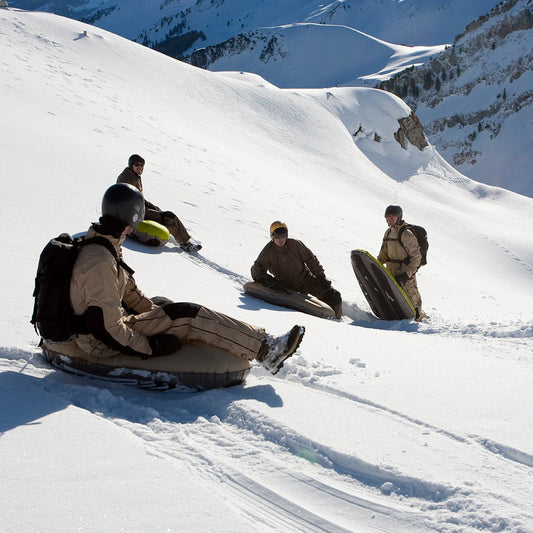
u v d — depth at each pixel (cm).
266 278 857
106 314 340
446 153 14862
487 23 16525
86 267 338
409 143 5644
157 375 368
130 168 1000
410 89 16438
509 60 15538
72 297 344
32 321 360
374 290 891
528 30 15875
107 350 364
